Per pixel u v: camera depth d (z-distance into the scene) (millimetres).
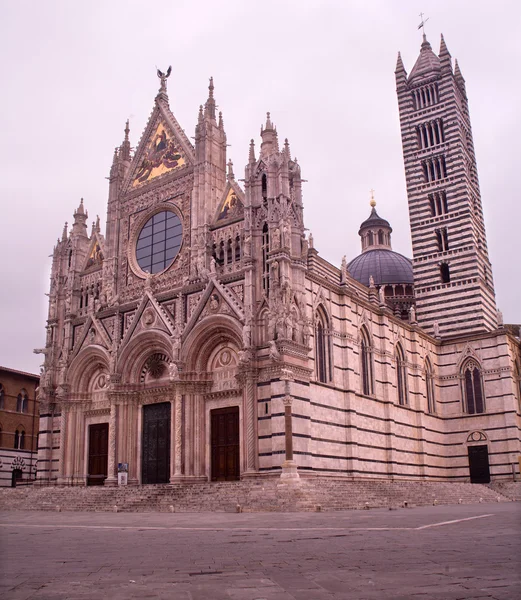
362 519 30875
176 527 28016
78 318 73062
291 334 53719
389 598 10062
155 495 50188
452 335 86750
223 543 19750
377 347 71188
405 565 13750
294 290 55750
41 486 68375
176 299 63344
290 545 18578
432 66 96375
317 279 61094
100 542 20906
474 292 86625
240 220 61719
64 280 76000
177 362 58875
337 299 64500
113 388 63844
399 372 76250
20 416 91500
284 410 51875
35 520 36406
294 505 41688
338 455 59188
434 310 88750
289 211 57438
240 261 59625
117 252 72312
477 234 91625
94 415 68750
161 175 70750
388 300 102312
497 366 82062
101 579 12594
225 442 57125
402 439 72562
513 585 11078
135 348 64500
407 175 95000
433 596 10133
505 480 78625
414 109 96750
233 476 55875
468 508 43031
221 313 58188
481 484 74375
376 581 11719
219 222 63594
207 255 63094
